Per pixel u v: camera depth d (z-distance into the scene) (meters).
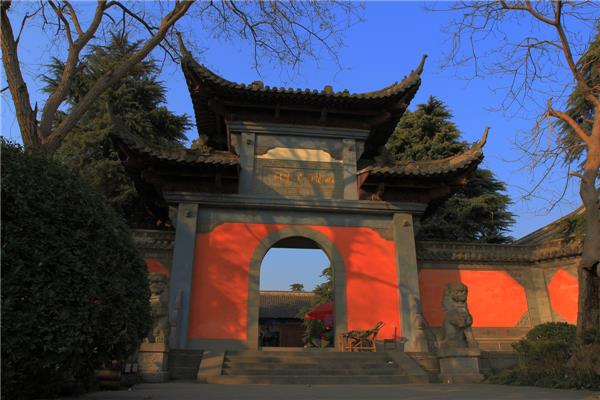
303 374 10.85
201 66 14.05
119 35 12.46
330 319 23.56
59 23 11.05
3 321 4.54
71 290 4.99
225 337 13.12
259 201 14.33
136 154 13.51
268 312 34.00
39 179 5.36
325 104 14.94
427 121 25.69
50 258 4.94
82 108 10.06
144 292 6.13
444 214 23.94
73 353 5.07
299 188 14.91
